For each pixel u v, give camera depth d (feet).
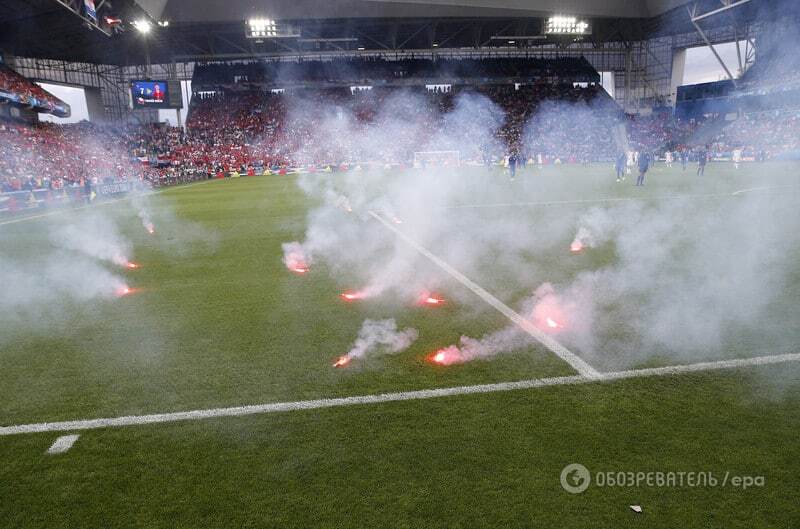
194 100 178.60
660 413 12.63
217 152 152.76
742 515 9.36
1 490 10.69
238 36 152.76
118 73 173.17
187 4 130.41
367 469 10.89
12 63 134.21
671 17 149.38
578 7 144.77
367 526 9.30
